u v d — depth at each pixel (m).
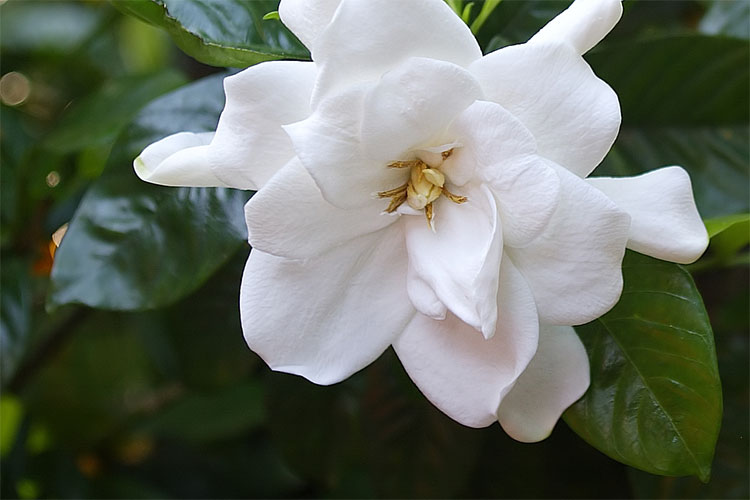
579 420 0.27
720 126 0.33
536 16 0.30
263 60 0.28
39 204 0.38
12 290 0.36
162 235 0.30
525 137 0.24
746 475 0.32
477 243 0.25
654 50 0.31
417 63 0.24
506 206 0.24
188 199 0.30
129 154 0.31
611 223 0.24
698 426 0.27
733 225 0.30
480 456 0.36
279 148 0.25
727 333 0.35
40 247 0.38
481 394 0.26
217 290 0.37
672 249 0.26
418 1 0.24
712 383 0.27
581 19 0.25
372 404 0.35
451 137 0.25
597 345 0.28
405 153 0.25
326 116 0.24
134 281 0.30
